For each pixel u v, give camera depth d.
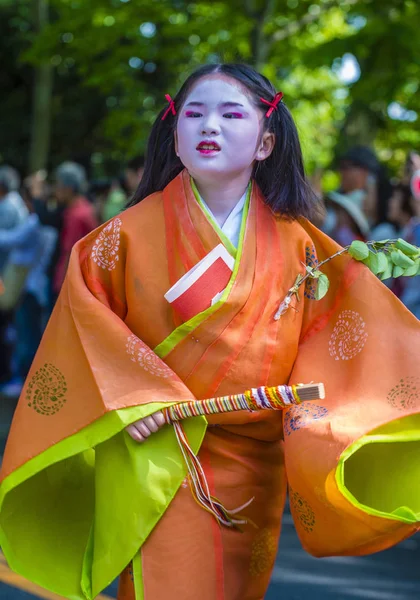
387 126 18.22
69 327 5.32
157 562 5.16
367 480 5.54
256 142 5.34
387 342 5.43
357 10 16.30
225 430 5.35
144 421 5.13
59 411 5.29
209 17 19.36
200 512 5.23
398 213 11.41
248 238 5.32
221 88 5.28
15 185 14.55
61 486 5.64
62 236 13.90
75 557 5.57
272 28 18.72
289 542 9.05
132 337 5.21
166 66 23.91
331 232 10.91
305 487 5.20
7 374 15.70
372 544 5.32
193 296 5.19
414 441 5.43
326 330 5.54
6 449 5.39
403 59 15.75
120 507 5.19
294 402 4.93
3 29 32.00
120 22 19.41
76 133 32.75
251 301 5.25
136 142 22.58
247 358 5.25
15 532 5.54
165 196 5.43
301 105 24.95
